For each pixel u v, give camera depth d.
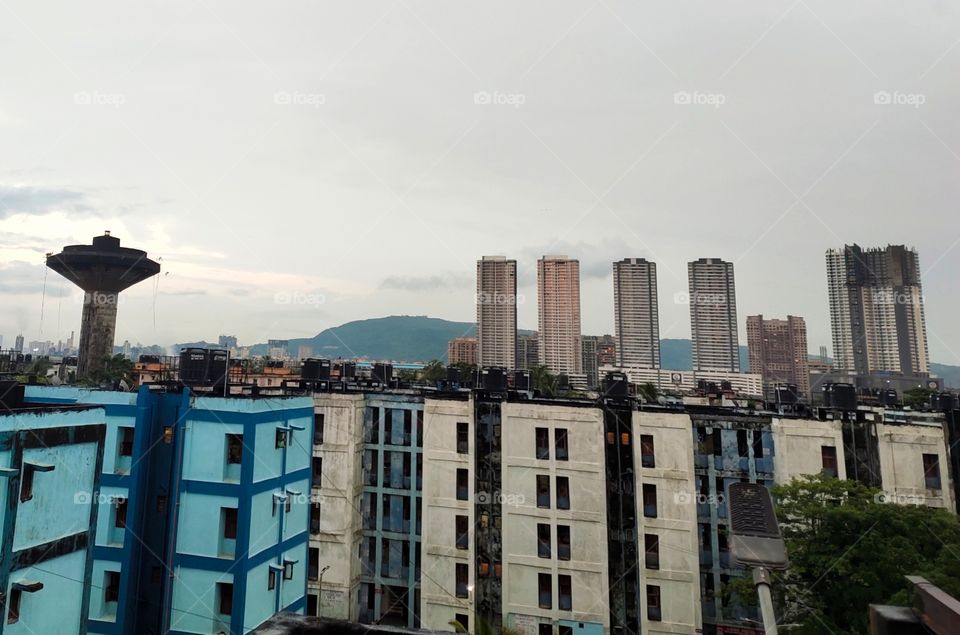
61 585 17.25
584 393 55.62
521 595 36.94
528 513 37.66
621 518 36.91
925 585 3.69
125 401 26.53
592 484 36.78
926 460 34.72
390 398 42.81
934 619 3.38
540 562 36.88
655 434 36.97
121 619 24.39
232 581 24.56
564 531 37.00
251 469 25.39
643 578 35.47
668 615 34.78
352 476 40.88
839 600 24.16
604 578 35.59
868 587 22.92
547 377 65.50
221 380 32.62
